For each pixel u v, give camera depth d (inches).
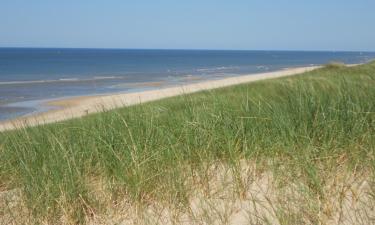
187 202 106.8
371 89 171.3
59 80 1684.3
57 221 106.9
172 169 118.3
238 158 126.5
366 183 107.7
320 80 224.7
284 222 90.0
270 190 110.8
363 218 90.7
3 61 3993.6
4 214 114.5
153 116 152.4
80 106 787.4
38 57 5369.1
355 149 121.5
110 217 106.1
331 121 135.3
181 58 5777.6
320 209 94.3
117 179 117.5
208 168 124.6
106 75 2063.2
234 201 106.1
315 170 107.9
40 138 160.1
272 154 128.8
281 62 4256.9
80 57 5649.6
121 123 153.0
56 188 110.3
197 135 135.9
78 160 128.5
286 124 135.0
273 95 208.8
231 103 171.6
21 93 1157.1
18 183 130.4
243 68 2795.3
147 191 112.5
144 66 3255.4
